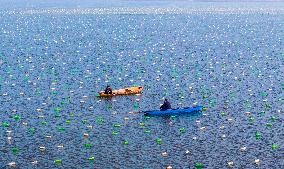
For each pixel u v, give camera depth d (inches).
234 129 2400.3
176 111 2618.1
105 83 3302.2
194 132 2356.1
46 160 2010.3
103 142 2219.5
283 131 2377.0
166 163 1990.7
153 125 2452.0
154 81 3361.2
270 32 6028.5
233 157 2055.9
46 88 3149.6
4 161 1995.6
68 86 3203.7
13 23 6835.6
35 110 2689.5
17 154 2069.4
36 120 2519.7
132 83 3307.1
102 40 5265.8
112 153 2092.8
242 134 2331.4
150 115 2583.7
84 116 2591.0
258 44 5032.0
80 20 7288.4
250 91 3100.4
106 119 2544.3
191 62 4037.9
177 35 5733.3
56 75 3513.8
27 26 6505.9
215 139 2266.2
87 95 2992.1
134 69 3745.1
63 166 1953.7
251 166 1966.0
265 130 2388.0
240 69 3754.9
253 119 2549.2
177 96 2987.2
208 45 4960.6
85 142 2217.0
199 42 5177.2
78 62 4003.4
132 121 2511.1
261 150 2133.4
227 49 4704.7
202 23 7047.2
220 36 5674.2
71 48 4707.2
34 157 2041.1
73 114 2615.7
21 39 5280.5
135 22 7076.8
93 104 2805.1
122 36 5595.5
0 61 3991.1
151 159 2031.3
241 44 5029.5
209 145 2190.0
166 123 2481.5
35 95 2979.8
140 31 6063.0
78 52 4478.3
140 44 4997.5
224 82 3334.2
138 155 2071.9
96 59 4141.2
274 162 2005.4
